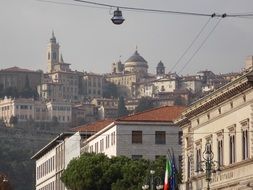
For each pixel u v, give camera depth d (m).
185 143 166.25
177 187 165.62
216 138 146.38
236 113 137.00
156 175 176.12
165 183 152.50
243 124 133.88
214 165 139.88
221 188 142.00
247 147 133.00
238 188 134.62
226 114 141.50
